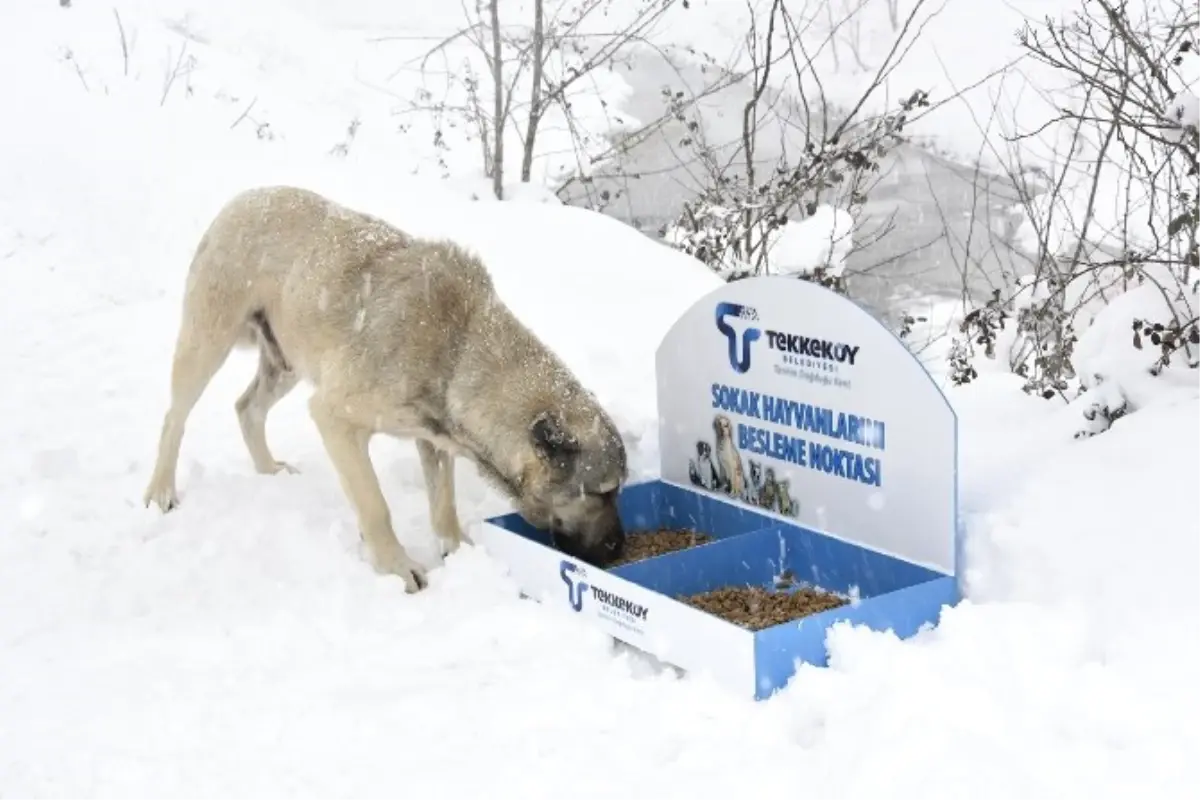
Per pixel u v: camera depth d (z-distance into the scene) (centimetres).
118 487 391
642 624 301
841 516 327
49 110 612
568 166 816
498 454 332
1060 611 283
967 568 311
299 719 282
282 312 358
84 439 420
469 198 596
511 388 329
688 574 327
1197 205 378
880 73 597
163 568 348
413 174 630
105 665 309
